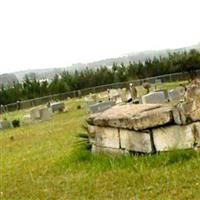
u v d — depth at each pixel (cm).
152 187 741
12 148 1750
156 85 4631
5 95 6094
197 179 732
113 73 6556
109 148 1023
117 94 3472
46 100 5422
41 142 1734
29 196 849
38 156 1325
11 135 2362
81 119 2480
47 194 832
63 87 6319
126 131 972
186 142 891
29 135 2164
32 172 1067
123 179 825
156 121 914
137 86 5094
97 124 1038
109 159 982
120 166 920
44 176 991
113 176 859
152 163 880
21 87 6322
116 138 1000
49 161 1168
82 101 4338
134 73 6462
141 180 796
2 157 1505
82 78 6488
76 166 1009
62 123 2481
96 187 812
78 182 869
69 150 1234
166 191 707
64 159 1096
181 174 776
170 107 938
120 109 1052
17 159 1370
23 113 4191
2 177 1082
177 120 894
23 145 1778
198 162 820
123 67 6656
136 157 934
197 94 882
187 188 700
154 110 943
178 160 867
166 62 6381
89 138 1090
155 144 927
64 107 3541
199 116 880
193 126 883
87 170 958
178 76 5369
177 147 899
